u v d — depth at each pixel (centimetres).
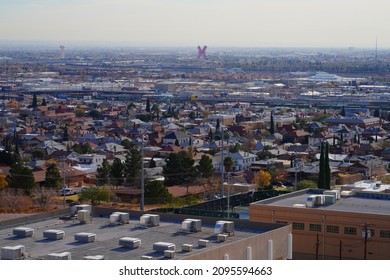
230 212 19988
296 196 18400
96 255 11481
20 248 11300
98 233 13038
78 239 12375
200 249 11994
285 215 16588
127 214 13812
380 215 15688
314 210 16250
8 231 13162
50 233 12569
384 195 18062
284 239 13162
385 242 15662
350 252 15962
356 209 16625
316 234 16250
